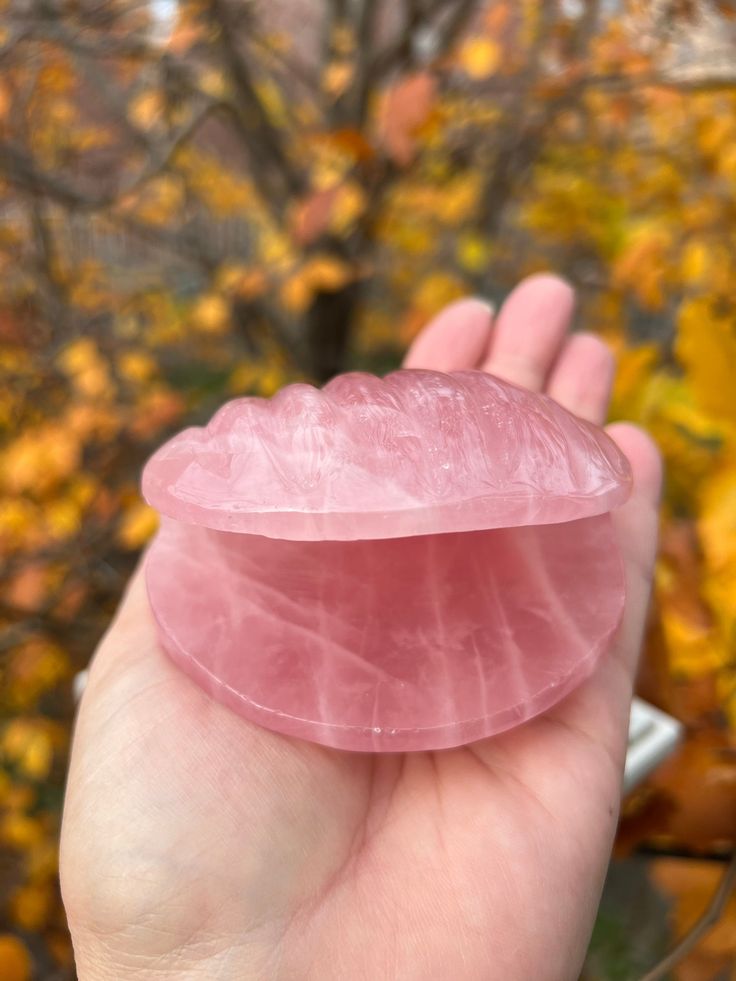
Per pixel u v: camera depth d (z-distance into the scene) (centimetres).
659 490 15
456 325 19
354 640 11
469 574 12
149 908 9
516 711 10
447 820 10
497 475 10
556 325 18
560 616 11
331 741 10
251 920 9
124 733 10
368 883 10
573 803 11
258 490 10
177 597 12
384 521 9
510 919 9
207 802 10
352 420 10
